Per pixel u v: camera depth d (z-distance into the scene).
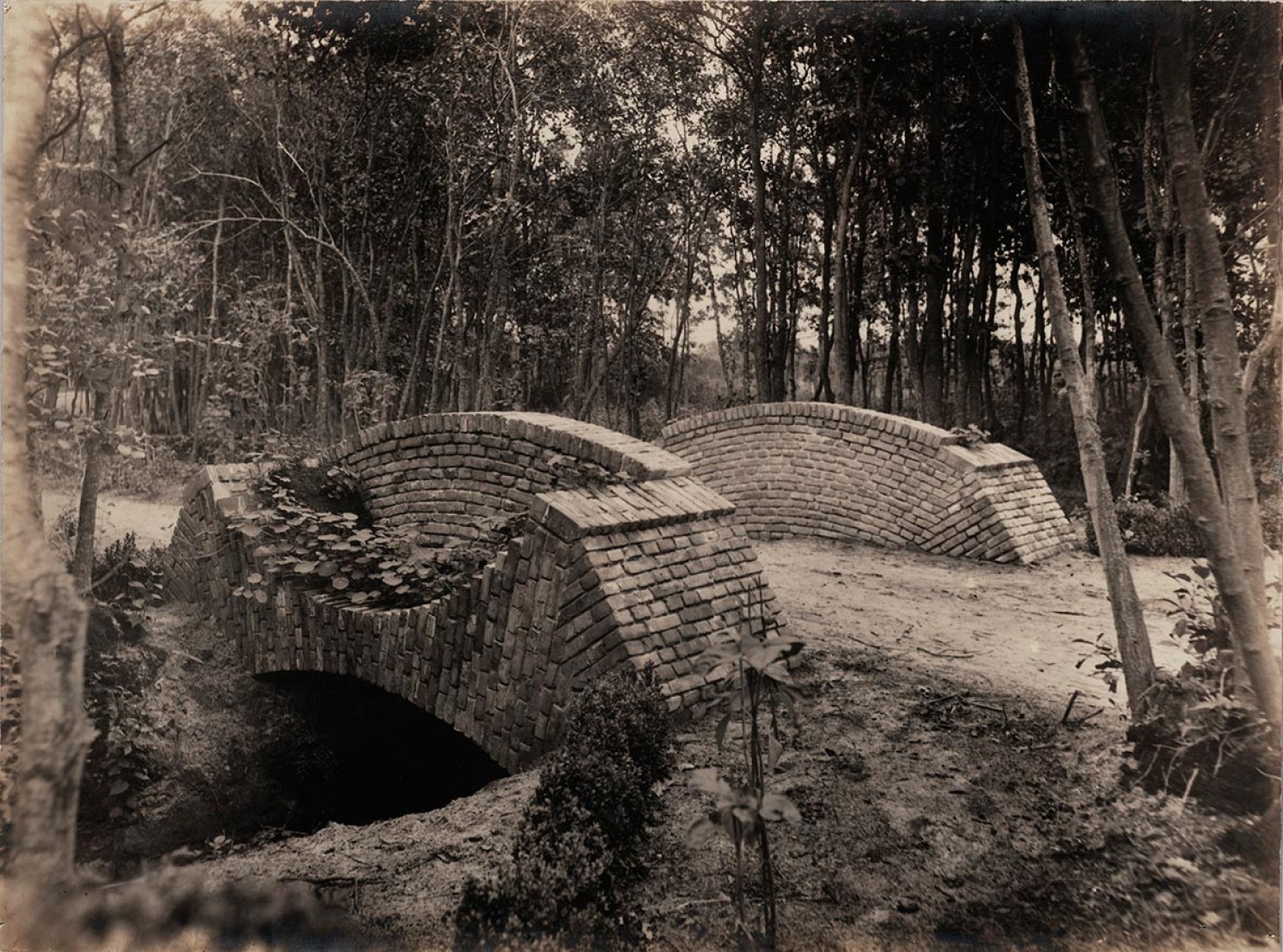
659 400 26.80
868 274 20.52
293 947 3.54
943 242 18.16
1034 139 5.06
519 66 15.48
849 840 4.27
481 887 3.70
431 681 6.68
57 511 7.91
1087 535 12.07
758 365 17.36
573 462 7.38
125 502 11.46
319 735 7.61
